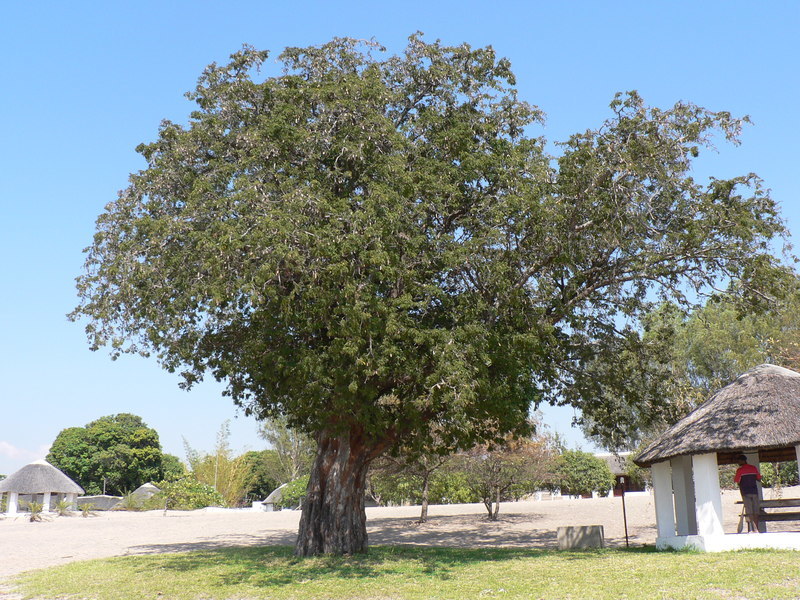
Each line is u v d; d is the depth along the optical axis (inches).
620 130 697.6
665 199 711.1
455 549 848.3
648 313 879.7
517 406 714.2
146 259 692.7
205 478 2566.4
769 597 457.4
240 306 730.2
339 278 618.5
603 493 2301.9
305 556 773.3
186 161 747.4
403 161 689.0
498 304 703.7
